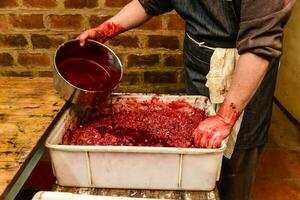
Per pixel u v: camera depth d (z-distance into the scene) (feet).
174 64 5.82
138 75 5.92
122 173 2.82
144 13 4.10
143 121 3.63
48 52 5.72
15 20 5.42
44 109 3.26
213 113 3.38
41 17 5.41
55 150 2.72
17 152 2.65
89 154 2.72
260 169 6.13
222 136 2.82
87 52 3.79
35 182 4.93
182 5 3.62
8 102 3.39
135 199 2.48
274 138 7.01
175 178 2.82
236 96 2.93
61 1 5.28
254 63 2.82
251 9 2.73
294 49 7.29
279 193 5.62
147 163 2.75
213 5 3.24
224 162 4.38
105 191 2.88
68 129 3.32
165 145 3.26
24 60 5.79
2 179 2.38
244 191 4.70
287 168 6.17
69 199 2.51
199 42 3.68
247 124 4.01
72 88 3.21
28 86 3.72
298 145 6.81
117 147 2.68
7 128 2.96
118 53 5.70
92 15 5.40
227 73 3.63
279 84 8.09
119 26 4.02
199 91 3.97
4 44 5.63
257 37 2.77
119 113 3.77
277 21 2.70
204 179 2.81
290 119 7.65
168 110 3.75
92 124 3.59
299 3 6.95
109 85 3.60
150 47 5.66
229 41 3.49
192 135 3.19
